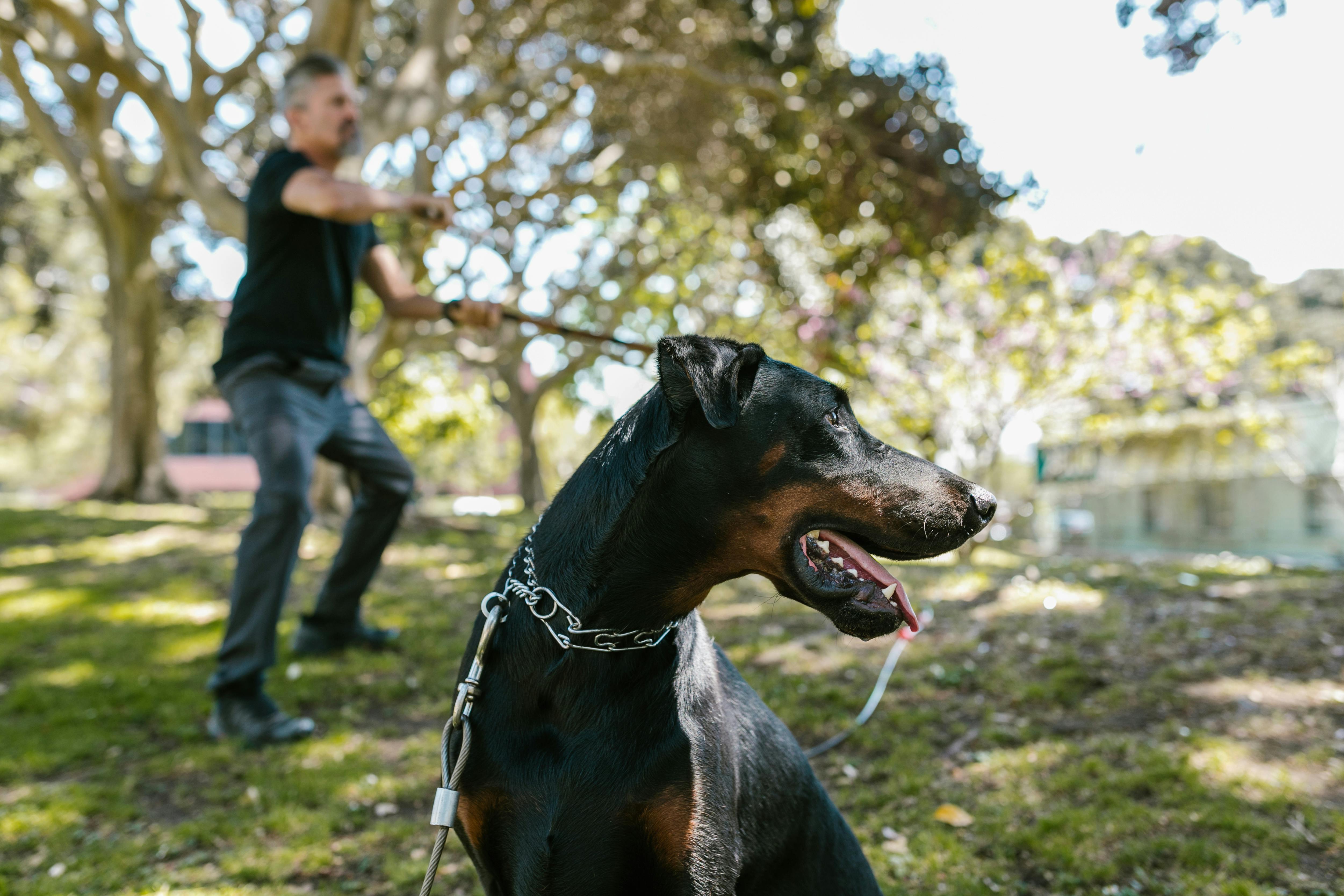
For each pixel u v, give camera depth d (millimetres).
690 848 1835
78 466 38781
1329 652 4484
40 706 4617
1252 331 10227
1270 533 16250
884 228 10961
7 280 22328
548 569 2002
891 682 4602
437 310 4332
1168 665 4543
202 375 25938
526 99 12156
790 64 11297
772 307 15398
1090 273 10148
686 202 14477
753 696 2299
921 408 10203
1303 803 3100
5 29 11266
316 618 5273
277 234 4086
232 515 12328
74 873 2998
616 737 1858
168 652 5477
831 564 1938
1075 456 15680
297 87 4141
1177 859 2850
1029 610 5750
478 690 2004
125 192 14117
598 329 18516
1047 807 3256
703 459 1876
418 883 2979
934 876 2871
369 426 4734
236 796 3629
